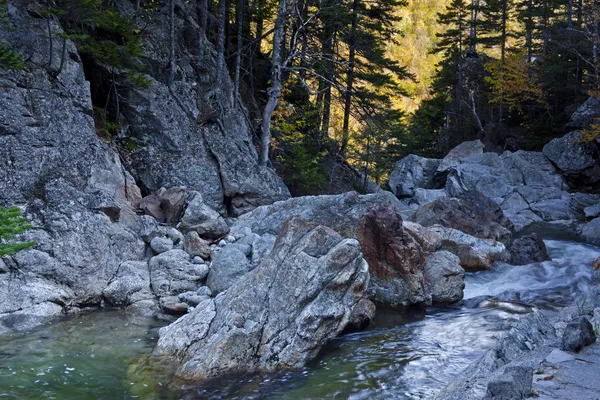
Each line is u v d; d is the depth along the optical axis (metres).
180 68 17.33
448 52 42.72
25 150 10.91
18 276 9.06
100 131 14.32
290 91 25.75
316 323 7.29
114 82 14.86
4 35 11.69
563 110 34.28
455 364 6.89
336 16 24.39
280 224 12.48
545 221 23.98
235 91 20.61
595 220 19.25
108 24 14.03
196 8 22.05
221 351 6.75
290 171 23.17
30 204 10.20
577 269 12.58
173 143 15.30
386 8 30.59
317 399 5.91
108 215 10.84
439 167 30.11
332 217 11.47
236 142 18.52
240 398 6.01
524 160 28.42
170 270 10.31
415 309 10.03
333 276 7.58
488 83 38.91
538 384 3.96
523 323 5.69
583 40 31.72
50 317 8.82
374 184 28.67
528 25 38.88
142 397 6.01
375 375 6.59
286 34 25.45
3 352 7.18
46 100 11.77
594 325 5.51
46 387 6.14
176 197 12.94
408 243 10.56
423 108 44.44
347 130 27.94
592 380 4.03
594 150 27.52
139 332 8.26
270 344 7.04
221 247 11.98
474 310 9.74
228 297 7.67
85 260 9.89
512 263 13.76
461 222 14.91
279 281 7.60
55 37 12.50
